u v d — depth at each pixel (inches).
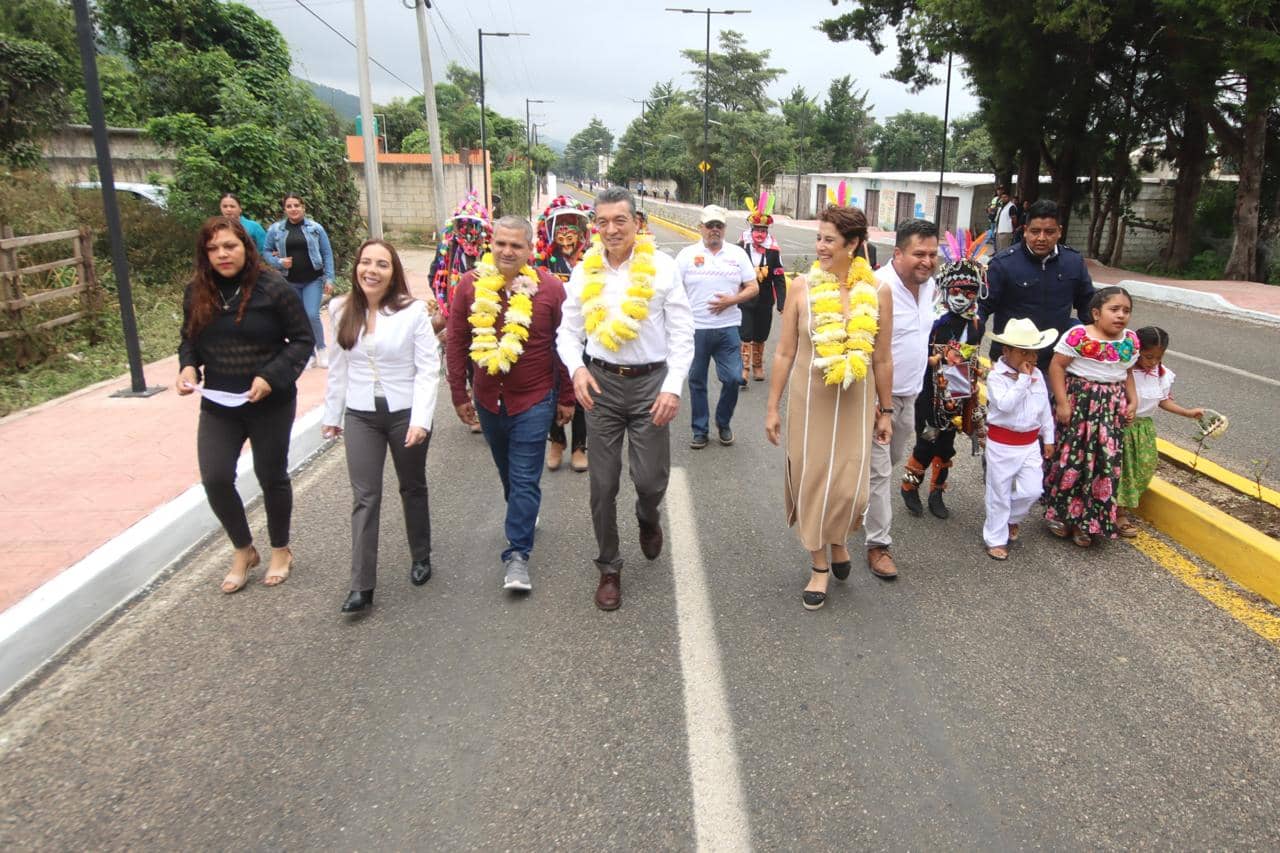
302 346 160.7
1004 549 180.7
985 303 195.2
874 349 155.9
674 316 154.9
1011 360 173.5
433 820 106.0
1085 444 179.9
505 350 157.4
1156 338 178.4
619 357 154.8
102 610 159.3
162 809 108.3
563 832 103.8
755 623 153.7
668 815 106.5
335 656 144.2
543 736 122.2
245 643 148.6
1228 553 172.4
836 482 152.3
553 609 159.6
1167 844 101.3
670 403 152.0
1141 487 185.2
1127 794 109.6
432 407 161.0
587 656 143.2
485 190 1278.3
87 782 113.4
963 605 160.1
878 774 113.7
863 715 126.3
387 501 217.9
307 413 279.1
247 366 157.5
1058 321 194.9
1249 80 629.9
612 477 156.5
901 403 176.6
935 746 119.2
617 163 4175.7
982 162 2317.9
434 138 764.0
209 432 159.8
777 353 160.4
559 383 171.3
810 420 154.2
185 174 502.3
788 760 116.5
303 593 167.3
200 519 195.0
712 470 239.6
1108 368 177.0
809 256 894.4
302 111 626.8
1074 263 193.6
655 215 1883.6
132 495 202.5
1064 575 172.4
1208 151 842.8
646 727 124.0
